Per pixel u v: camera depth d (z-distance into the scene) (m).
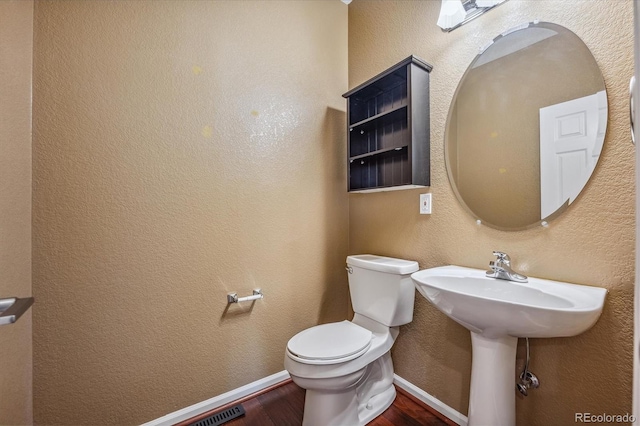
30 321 1.10
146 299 1.33
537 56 1.15
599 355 0.99
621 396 0.94
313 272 1.88
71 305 1.18
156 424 1.35
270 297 1.70
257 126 1.65
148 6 1.34
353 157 1.81
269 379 1.68
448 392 1.43
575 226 1.05
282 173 1.75
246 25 1.63
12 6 0.98
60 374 1.16
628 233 0.93
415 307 1.59
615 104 0.96
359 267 1.63
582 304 0.85
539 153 1.14
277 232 1.72
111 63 1.25
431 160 1.52
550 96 1.11
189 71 1.44
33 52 1.11
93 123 1.22
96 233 1.22
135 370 1.31
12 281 0.99
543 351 1.12
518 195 1.20
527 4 1.17
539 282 1.07
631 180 0.93
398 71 1.54
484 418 1.08
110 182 1.25
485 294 1.15
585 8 1.03
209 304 1.49
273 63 1.72
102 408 1.24
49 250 1.14
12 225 0.99
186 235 1.43
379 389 1.51
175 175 1.40
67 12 1.17
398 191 1.68
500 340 1.06
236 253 1.58
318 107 1.91
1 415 0.92
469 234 1.36
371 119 1.67
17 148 1.02
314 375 1.17
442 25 1.38
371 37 1.88
